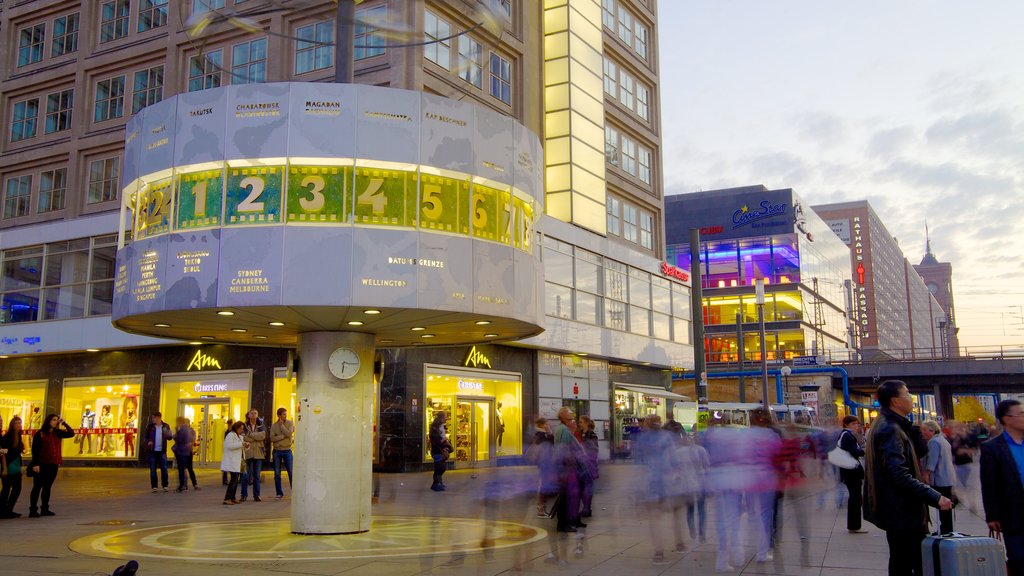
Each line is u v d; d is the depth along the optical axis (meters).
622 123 41.75
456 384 28.86
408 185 11.51
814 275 88.75
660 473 10.55
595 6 40.00
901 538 5.64
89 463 31.80
